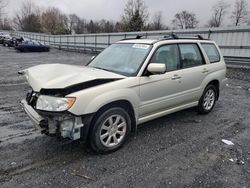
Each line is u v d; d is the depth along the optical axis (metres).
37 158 3.85
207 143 4.50
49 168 3.58
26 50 29.39
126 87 4.04
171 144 4.43
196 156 4.02
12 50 31.64
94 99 3.64
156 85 4.51
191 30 18.61
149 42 4.80
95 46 30.62
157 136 4.75
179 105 5.24
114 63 4.72
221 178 3.44
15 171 3.48
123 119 4.13
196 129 5.15
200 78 5.57
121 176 3.43
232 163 3.83
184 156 4.01
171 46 5.02
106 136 3.98
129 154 4.04
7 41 36.81
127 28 46.06
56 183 3.25
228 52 16.52
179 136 4.77
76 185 3.22
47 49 31.36
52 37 42.00
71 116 3.54
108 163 3.75
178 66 5.09
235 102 7.43
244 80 11.52
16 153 3.99
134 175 3.46
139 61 4.46
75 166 3.65
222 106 6.95
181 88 5.09
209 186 3.26
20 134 4.74
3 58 21.00
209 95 6.09
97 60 5.10
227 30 16.33
